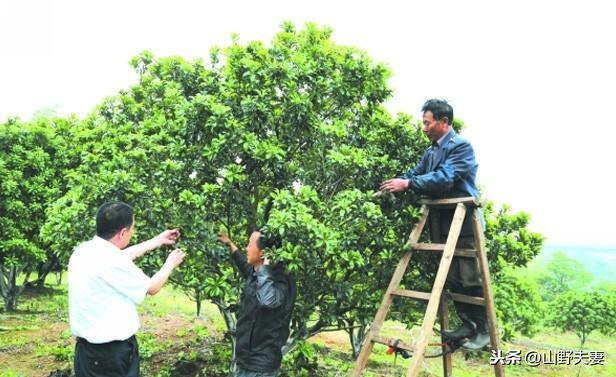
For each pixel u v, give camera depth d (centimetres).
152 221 521
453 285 520
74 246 550
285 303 453
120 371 371
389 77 576
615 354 1378
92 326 363
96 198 516
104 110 862
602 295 1352
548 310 1465
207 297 575
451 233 470
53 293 1489
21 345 846
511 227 721
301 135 553
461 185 500
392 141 586
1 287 1182
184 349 808
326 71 557
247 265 508
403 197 539
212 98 526
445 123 512
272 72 525
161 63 756
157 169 538
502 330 716
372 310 570
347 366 845
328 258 487
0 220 1054
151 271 516
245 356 451
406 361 978
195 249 532
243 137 502
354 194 482
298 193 491
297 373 711
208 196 514
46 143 1135
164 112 688
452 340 515
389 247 536
